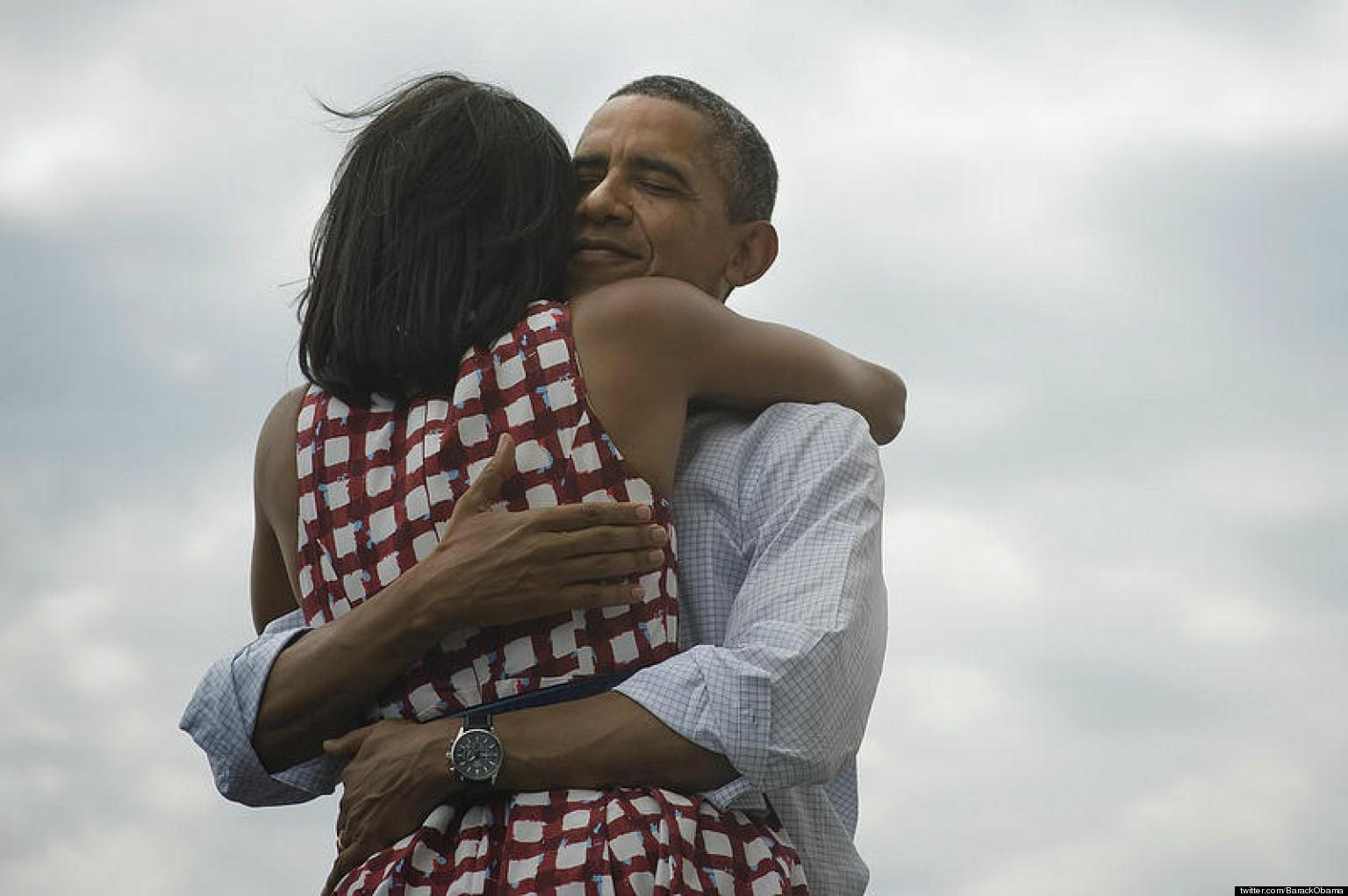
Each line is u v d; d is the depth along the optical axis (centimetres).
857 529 391
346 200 414
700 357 404
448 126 413
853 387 432
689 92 455
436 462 381
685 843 357
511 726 366
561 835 358
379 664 375
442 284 397
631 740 362
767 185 464
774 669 362
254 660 395
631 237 437
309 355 407
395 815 367
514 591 368
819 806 398
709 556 403
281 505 410
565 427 382
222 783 404
